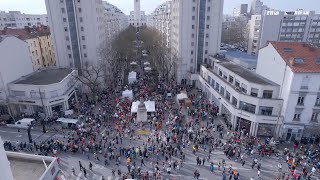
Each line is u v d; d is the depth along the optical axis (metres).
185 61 76.12
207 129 47.34
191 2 70.38
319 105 42.25
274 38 104.31
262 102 44.34
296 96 41.84
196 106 59.38
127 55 95.19
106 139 43.72
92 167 37.44
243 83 48.31
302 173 35.88
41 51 81.50
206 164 38.16
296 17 102.25
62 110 56.75
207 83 64.25
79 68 70.25
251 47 111.25
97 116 53.06
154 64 87.00
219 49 75.94
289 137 44.59
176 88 70.25
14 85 53.66
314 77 40.50
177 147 41.75
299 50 45.12
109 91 67.81
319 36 105.44
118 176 35.38
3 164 10.67
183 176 35.44
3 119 52.44
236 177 34.03
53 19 65.75
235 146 41.66
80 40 68.56
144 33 130.62
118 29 146.25
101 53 72.06
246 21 149.62
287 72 42.16
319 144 42.16
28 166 18.25
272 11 111.25
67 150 41.75
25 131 48.72
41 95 53.34
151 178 34.72
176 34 78.44
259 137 46.28
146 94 64.12
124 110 55.38
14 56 56.50
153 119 50.66
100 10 75.94
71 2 64.56
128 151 40.22
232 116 49.50
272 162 38.69
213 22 72.50
